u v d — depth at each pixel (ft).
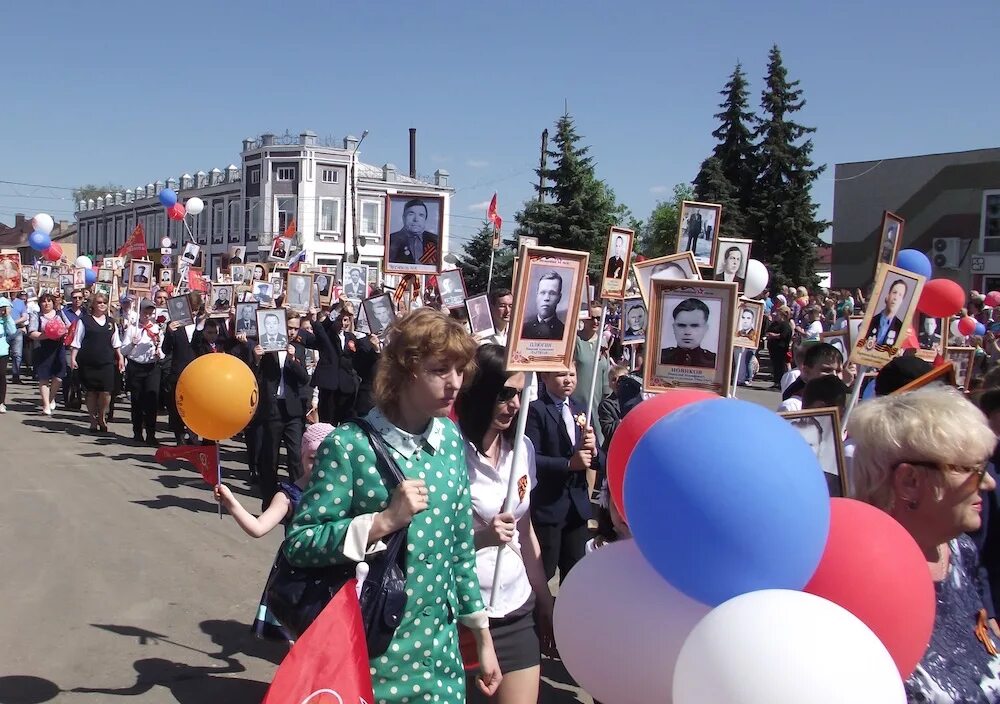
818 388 15.33
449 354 8.73
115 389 47.47
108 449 38.65
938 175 120.47
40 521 25.75
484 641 9.77
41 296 49.11
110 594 19.83
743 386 63.41
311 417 31.94
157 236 231.09
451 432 9.32
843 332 20.80
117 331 47.55
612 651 7.60
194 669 16.14
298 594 8.65
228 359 13.01
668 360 13.17
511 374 11.73
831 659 5.75
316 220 192.95
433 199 23.76
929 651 7.97
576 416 15.46
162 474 33.53
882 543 7.29
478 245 141.69
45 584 20.27
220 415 12.52
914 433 8.03
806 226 128.16
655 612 7.44
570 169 128.47
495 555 11.23
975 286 117.29
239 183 200.34
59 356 48.62
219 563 22.38
